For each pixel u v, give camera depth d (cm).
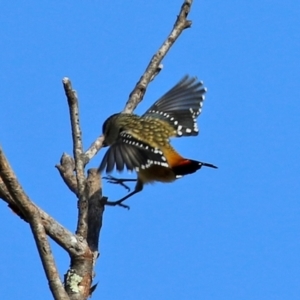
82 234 913
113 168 1018
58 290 746
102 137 1066
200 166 1191
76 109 942
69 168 1100
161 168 1194
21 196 736
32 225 750
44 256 749
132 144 1085
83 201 925
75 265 904
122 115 1216
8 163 727
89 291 898
